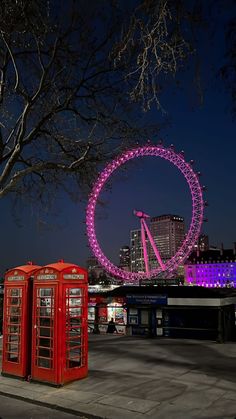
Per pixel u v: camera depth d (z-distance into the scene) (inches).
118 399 333.1
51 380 383.9
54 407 329.4
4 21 483.5
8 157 566.3
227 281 7859.3
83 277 419.5
